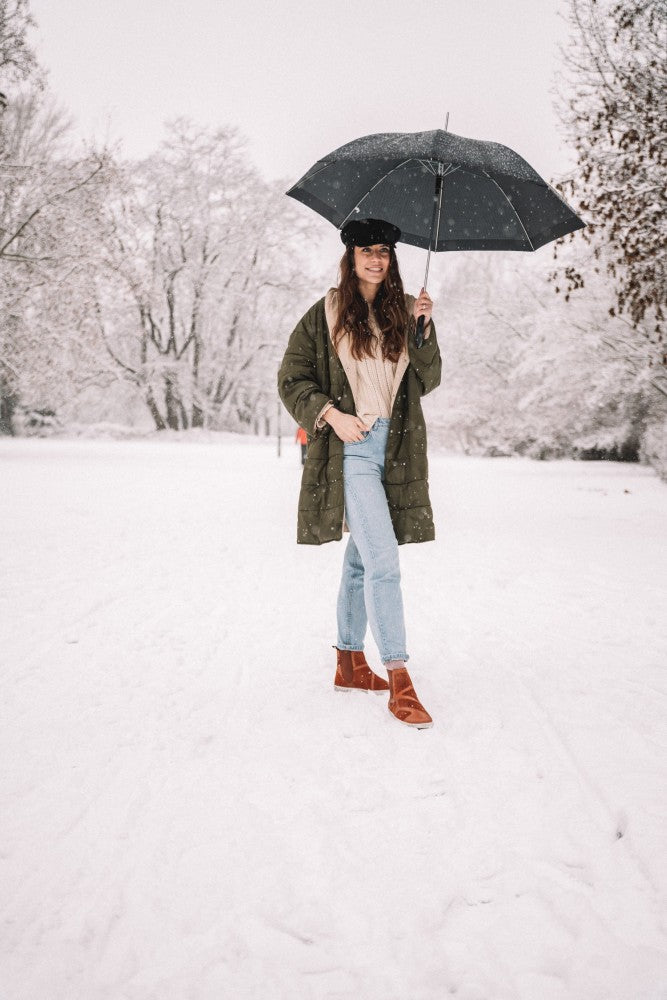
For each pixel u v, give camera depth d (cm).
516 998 144
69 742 266
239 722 286
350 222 287
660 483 1591
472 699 308
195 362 4484
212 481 1423
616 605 486
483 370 3466
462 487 1454
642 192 828
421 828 205
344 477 299
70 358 2197
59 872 186
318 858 191
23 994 146
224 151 4206
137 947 159
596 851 193
